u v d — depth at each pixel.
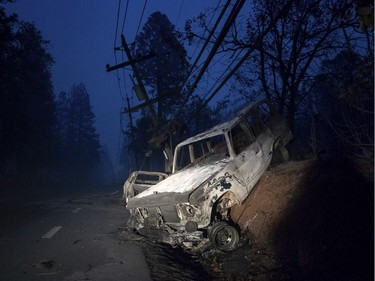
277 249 5.73
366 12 2.75
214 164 7.64
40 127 46.59
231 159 7.42
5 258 6.34
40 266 5.80
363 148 6.49
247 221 7.31
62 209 14.48
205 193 6.55
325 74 12.84
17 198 22.11
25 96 38.72
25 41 32.62
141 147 40.09
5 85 34.12
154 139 19.00
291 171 7.29
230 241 6.52
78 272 5.46
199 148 10.48
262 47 13.64
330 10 12.39
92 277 5.21
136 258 6.29
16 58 33.28
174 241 6.79
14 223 10.55
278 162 9.35
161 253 6.81
